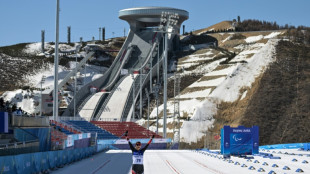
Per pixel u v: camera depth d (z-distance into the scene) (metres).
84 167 52.91
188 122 166.38
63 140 71.81
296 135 154.75
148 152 95.38
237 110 174.25
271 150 98.88
